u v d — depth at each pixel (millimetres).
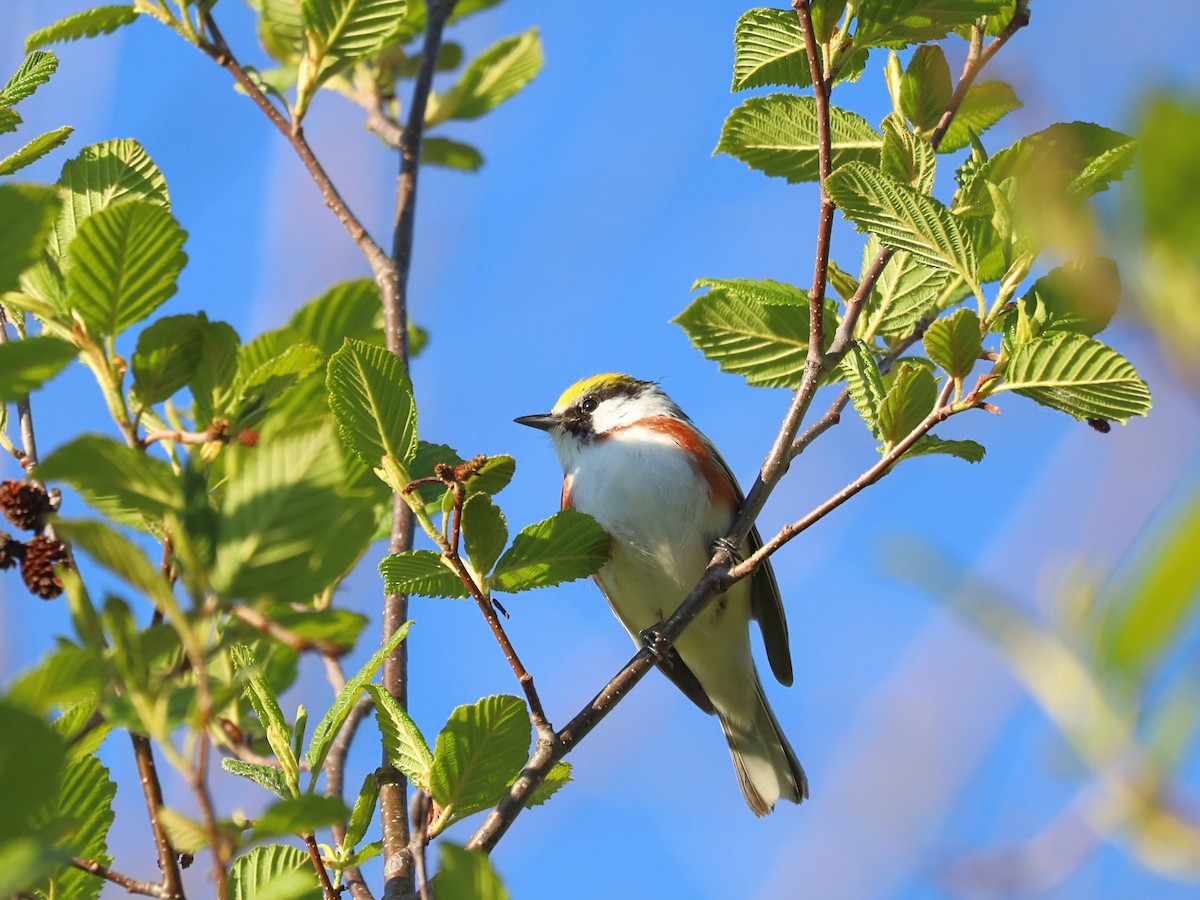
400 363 7160
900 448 8000
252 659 7371
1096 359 7160
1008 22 9688
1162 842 3230
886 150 8625
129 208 5422
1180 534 2365
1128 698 3223
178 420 6480
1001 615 3564
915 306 10281
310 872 6500
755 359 10820
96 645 4695
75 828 4332
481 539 7551
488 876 5008
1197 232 2576
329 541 4430
